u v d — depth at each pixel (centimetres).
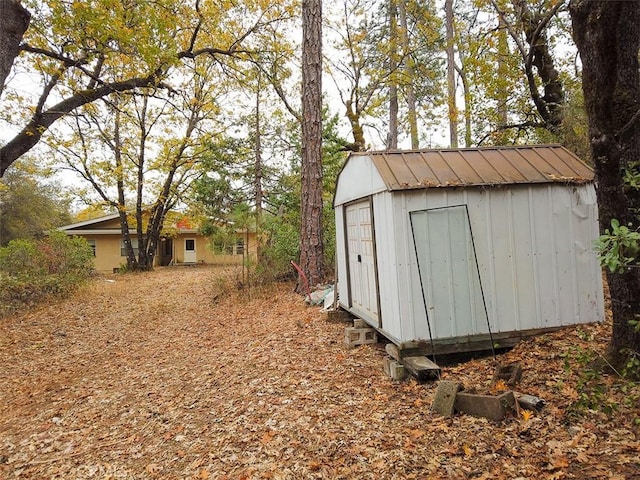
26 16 632
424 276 453
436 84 1673
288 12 1233
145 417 476
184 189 2147
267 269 1159
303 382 487
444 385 378
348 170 643
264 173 1889
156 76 951
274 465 331
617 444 288
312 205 976
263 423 405
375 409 398
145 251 2167
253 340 695
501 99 1002
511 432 324
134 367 676
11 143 821
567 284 476
